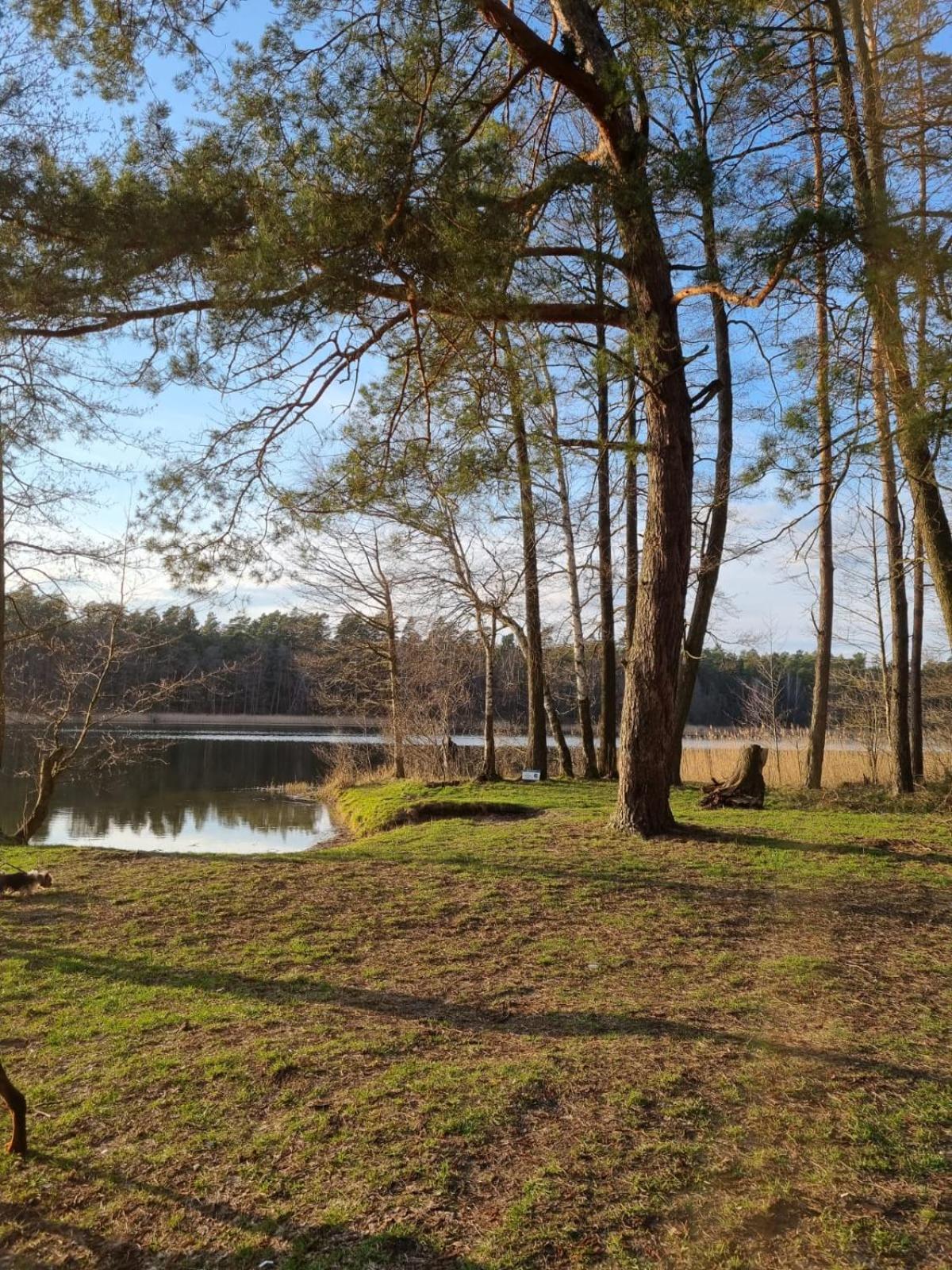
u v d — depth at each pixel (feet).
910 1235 9.68
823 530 56.95
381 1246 9.92
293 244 22.09
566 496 57.72
